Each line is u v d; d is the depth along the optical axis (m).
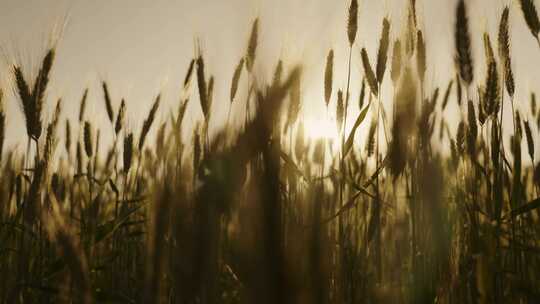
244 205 0.21
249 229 0.21
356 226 1.02
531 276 0.89
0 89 0.91
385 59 0.88
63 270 0.80
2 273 0.89
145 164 1.04
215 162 0.25
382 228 0.97
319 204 0.24
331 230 0.78
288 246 0.21
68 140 1.11
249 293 0.20
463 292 0.74
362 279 0.86
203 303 0.28
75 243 0.42
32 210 0.87
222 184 0.25
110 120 1.07
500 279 0.79
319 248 0.21
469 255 0.78
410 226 0.84
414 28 0.87
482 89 0.85
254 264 0.20
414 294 0.71
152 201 0.35
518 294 0.81
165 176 0.35
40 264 0.90
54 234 0.42
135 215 1.09
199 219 0.27
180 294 0.28
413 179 0.80
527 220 0.93
